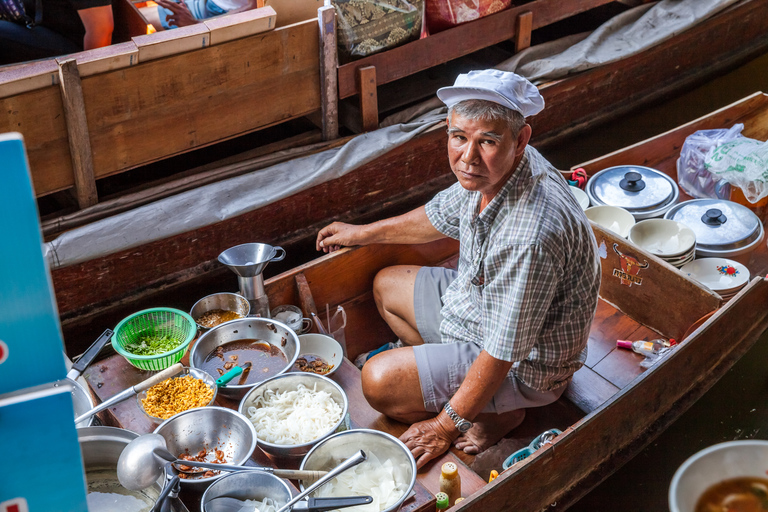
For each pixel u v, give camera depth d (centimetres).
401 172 351
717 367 260
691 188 360
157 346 240
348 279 283
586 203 329
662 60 430
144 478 173
